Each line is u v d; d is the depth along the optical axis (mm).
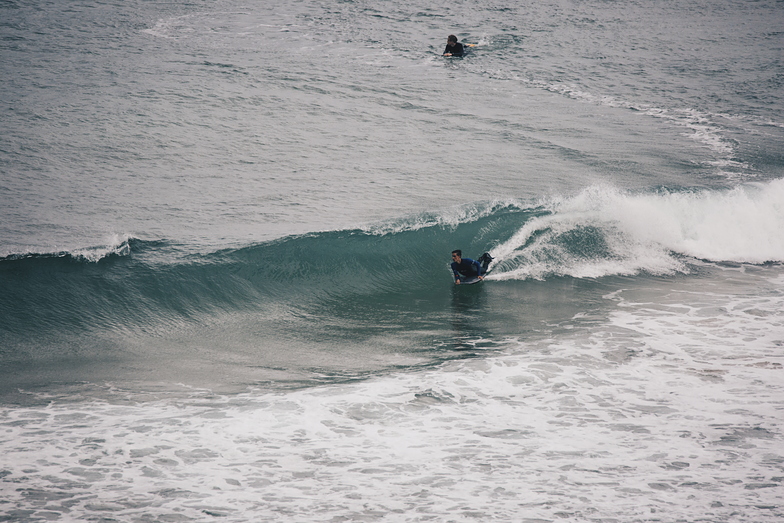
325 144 68812
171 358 35500
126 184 55812
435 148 69375
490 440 26750
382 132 73562
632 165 66438
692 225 55812
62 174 56844
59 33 105062
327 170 61750
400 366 34781
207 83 86750
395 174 61500
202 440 26703
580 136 75500
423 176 61281
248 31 114625
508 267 49594
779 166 67688
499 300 44719
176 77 88312
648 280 48750
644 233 54281
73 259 42406
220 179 58281
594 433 27234
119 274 42281
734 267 51750
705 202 57781
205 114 75500
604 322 40938
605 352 36219
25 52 93875
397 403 30328
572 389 31641
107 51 97812
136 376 33250
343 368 34562
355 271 46781
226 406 30047
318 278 45531
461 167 64062
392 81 93188
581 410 29438
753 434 26938
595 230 53625
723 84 98438
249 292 43219
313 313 42062
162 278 42469
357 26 121688
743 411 29109
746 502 21750
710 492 22453
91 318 39156
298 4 135500
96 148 63406
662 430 27391
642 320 41219
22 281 40656
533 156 68250
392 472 24203
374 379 33125
